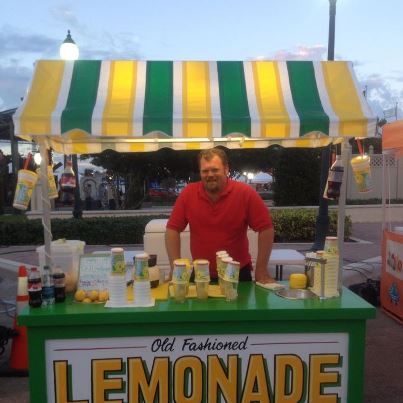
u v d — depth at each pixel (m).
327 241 2.84
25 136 2.83
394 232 5.54
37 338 2.53
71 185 3.28
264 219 3.14
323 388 2.63
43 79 2.81
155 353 2.58
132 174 15.45
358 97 2.76
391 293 5.49
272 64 2.99
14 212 16.19
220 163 3.04
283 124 2.54
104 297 2.74
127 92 2.75
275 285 3.01
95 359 2.56
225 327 2.58
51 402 2.56
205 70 2.94
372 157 17.33
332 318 2.59
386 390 3.72
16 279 7.50
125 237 10.88
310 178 14.73
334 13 8.97
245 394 2.62
